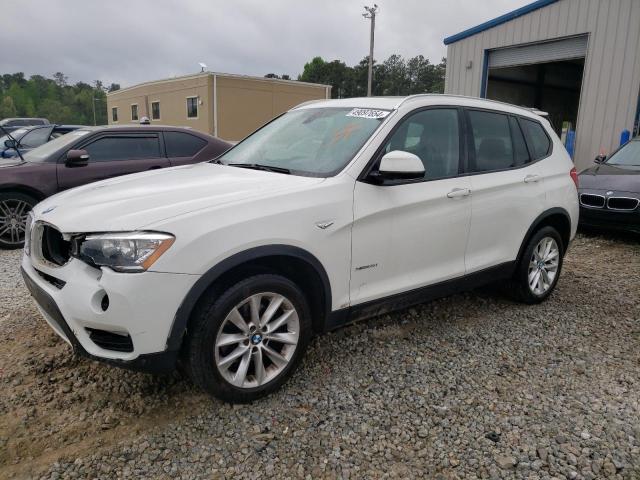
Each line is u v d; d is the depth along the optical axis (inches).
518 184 170.2
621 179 296.0
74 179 267.3
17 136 414.3
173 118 1133.7
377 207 130.6
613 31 450.6
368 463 101.6
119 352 104.4
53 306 108.1
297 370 134.7
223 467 99.6
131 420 112.8
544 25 505.7
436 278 149.5
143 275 98.8
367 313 137.0
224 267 106.3
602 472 99.9
